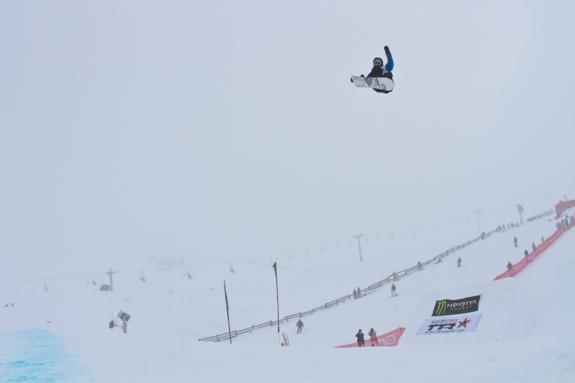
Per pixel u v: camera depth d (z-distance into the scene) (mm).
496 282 20812
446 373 8711
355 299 41750
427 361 10422
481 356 10039
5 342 14062
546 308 21656
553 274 27031
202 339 35000
